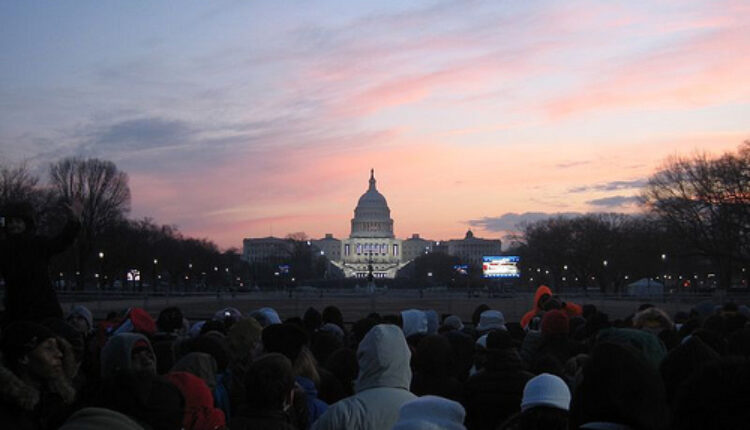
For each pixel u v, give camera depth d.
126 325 19.38
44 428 9.82
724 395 5.94
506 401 12.96
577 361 14.89
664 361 10.23
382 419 10.35
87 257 154.25
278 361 10.34
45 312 13.95
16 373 9.97
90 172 155.00
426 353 13.67
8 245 13.88
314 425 10.61
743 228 129.00
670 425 6.57
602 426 7.16
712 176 135.88
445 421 9.13
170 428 7.64
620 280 199.38
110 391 7.58
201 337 14.11
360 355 10.96
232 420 10.09
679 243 137.50
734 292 108.94
